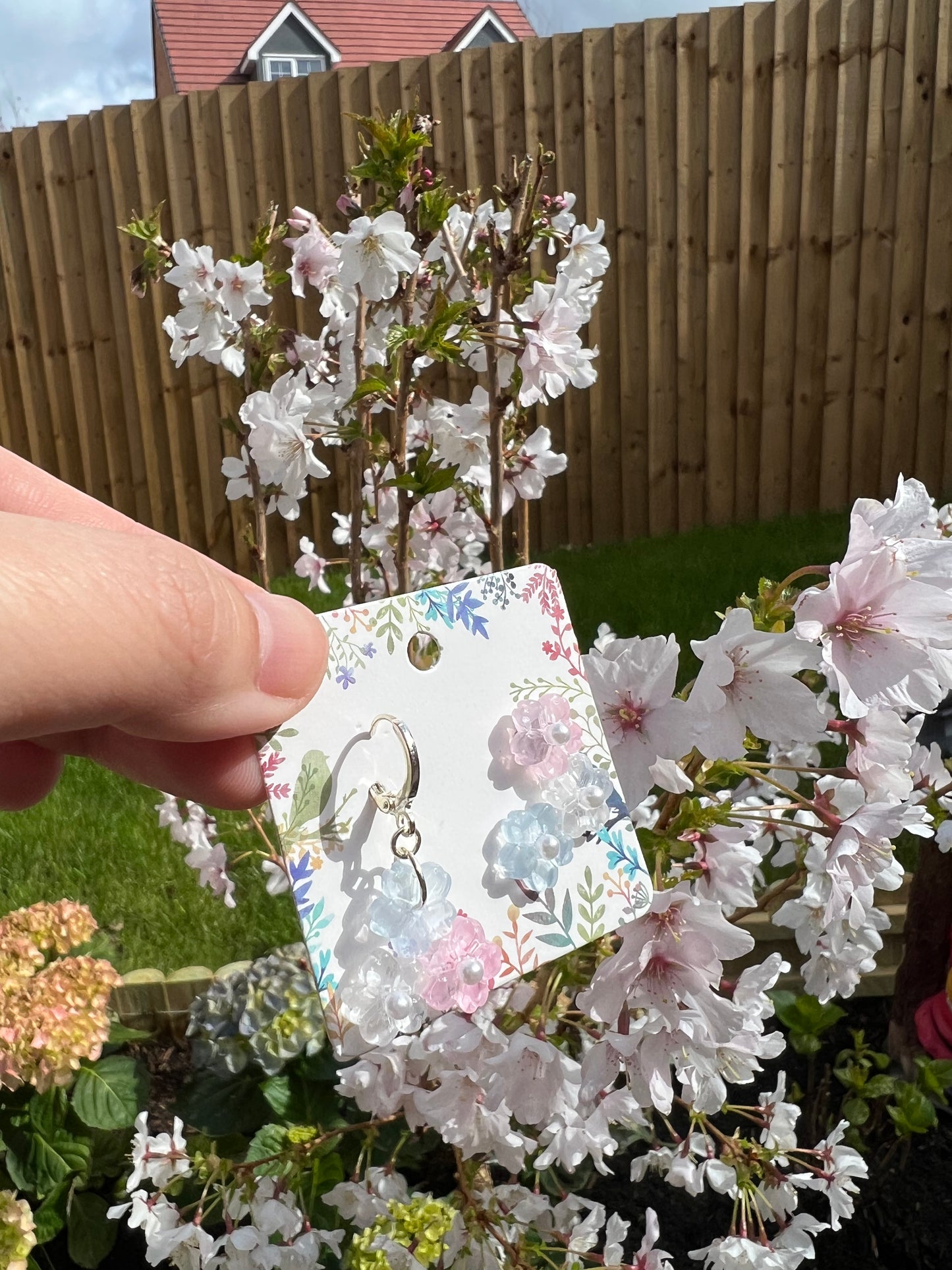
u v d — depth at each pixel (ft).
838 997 1.14
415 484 0.80
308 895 0.43
